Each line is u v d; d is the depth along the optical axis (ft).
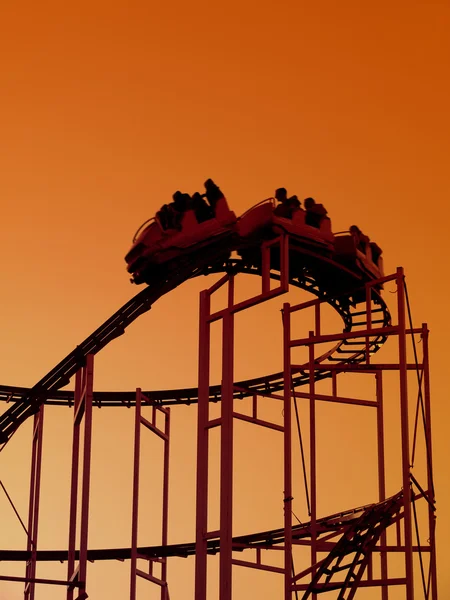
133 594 93.40
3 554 100.22
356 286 90.99
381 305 96.07
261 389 111.14
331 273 89.45
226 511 76.02
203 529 78.13
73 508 87.10
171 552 107.45
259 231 80.59
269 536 106.11
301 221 81.76
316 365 85.87
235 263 88.02
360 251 87.86
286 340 80.38
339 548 74.23
